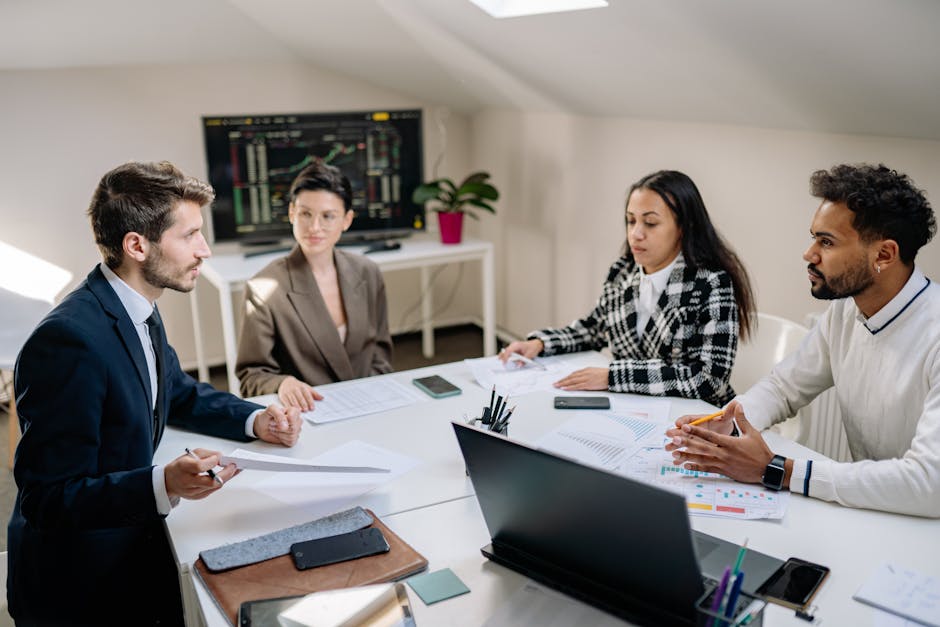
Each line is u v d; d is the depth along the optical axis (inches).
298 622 45.1
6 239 145.1
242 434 69.6
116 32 134.7
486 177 153.4
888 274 61.6
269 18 137.0
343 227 91.4
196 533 55.3
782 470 58.5
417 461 65.4
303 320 89.3
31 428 55.8
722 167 115.7
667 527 41.1
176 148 153.7
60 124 144.3
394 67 149.8
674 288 82.7
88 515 55.1
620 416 73.0
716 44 87.4
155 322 64.1
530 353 89.0
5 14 121.6
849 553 51.2
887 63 75.5
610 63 107.6
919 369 61.6
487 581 49.5
